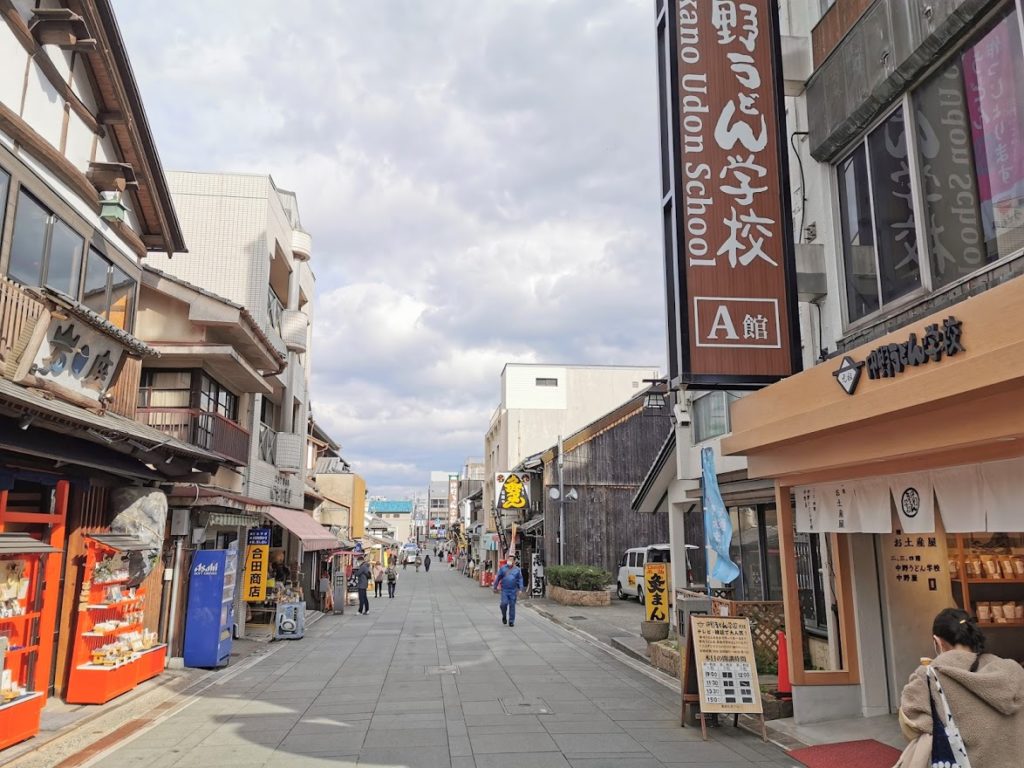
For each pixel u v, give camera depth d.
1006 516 5.11
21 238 8.01
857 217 7.73
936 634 3.93
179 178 17.73
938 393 4.71
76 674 8.72
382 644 15.09
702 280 7.64
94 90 10.13
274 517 17.20
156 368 13.71
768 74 8.12
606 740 7.26
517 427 45.34
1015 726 3.52
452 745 7.10
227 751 6.92
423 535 140.50
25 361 6.80
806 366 8.93
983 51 5.74
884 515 6.63
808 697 7.70
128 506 9.90
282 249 19.84
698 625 7.79
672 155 7.84
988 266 5.46
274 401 21.41
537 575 29.61
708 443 14.12
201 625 11.83
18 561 7.82
